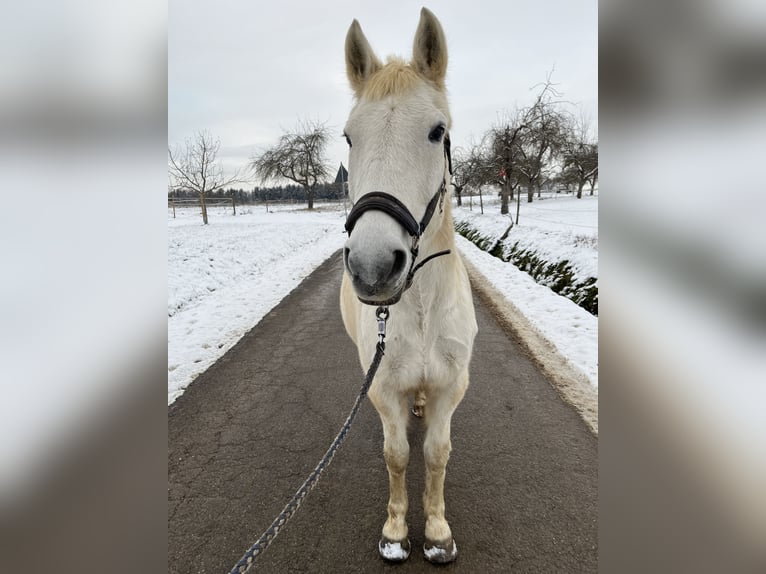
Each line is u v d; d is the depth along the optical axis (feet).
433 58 5.95
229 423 10.66
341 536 7.09
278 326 18.44
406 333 6.19
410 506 7.79
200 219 88.02
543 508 7.52
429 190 5.27
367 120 5.22
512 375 12.89
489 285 25.84
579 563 6.37
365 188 4.83
